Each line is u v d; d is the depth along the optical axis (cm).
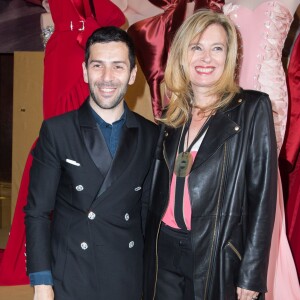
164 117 187
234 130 162
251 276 158
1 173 626
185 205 169
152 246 179
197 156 166
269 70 231
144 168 170
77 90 260
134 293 169
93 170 159
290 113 269
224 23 173
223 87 171
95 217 159
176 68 179
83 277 159
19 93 425
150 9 332
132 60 166
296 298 229
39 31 451
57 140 159
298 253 271
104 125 163
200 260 165
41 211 160
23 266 288
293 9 238
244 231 166
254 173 160
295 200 277
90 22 256
